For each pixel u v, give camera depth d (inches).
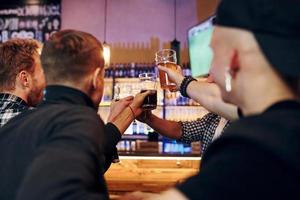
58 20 220.7
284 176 23.8
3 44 61.0
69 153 31.9
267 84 27.9
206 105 54.8
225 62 29.8
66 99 39.1
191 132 78.4
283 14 26.2
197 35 175.6
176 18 221.3
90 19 225.1
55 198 29.2
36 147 35.4
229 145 26.2
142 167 120.7
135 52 221.3
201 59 171.9
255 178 23.8
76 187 29.8
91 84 40.4
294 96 28.1
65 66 39.1
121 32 223.3
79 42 39.6
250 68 28.1
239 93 29.9
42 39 218.7
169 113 158.4
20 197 30.5
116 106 60.5
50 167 30.8
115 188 116.3
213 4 216.2
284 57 26.2
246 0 27.9
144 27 222.5
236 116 50.1
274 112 27.2
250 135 25.1
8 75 58.9
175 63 66.3
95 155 33.9
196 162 120.3
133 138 141.6
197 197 24.2
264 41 26.8
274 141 24.6
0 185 36.6
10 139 37.9
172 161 121.2
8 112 57.2
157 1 223.3
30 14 220.2
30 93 59.9
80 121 35.6
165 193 26.7
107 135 53.8
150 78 69.8
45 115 37.4
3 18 220.4
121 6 224.8
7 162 36.7
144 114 69.7
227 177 24.2
